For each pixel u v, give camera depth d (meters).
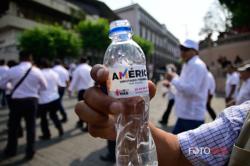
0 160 4.43
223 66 18.38
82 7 38.66
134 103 0.91
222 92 17.83
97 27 29.80
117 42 1.06
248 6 17.55
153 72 23.80
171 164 1.15
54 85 5.83
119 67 0.89
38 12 27.72
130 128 1.03
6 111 9.64
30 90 4.50
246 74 4.04
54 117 5.95
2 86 4.51
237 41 21.53
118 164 1.05
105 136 1.01
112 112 0.86
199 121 3.31
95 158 4.54
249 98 4.02
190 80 3.23
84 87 6.33
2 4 9.76
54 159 4.50
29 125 4.54
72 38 25.33
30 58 4.61
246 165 0.93
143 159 1.08
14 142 4.65
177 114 3.45
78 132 6.24
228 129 1.15
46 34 23.38
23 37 23.16
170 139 1.19
